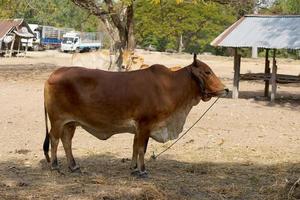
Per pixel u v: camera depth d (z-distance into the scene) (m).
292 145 12.03
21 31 51.50
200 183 8.41
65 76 8.41
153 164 9.70
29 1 27.62
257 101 20.02
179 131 8.72
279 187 8.13
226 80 28.72
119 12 25.02
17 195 7.49
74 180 8.34
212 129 13.79
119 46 25.66
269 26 20.55
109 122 8.43
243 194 7.87
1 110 15.90
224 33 21.03
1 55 49.72
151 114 8.34
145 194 7.55
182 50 60.59
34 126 13.55
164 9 42.56
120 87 8.34
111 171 9.02
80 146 11.23
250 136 13.03
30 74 29.50
